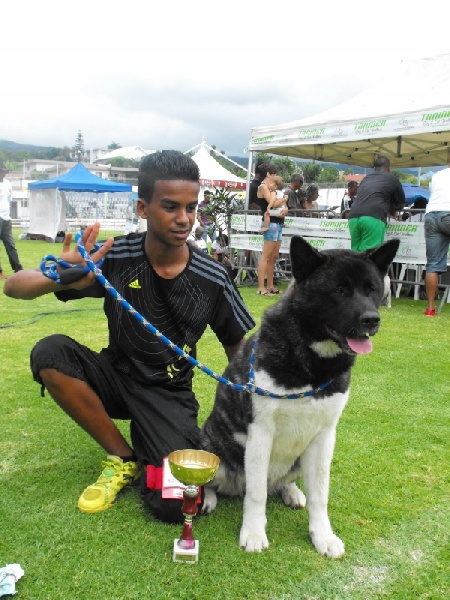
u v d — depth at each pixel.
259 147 11.59
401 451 3.58
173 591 2.20
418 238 9.02
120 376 3.02
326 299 2.51
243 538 2.52
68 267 2.56
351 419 4.10
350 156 14.73
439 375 5.20
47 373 2.79
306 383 2.49
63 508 2.77
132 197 25.91
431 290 8.25
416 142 12.83
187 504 2.38
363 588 2.26
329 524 2.61
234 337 3.14
